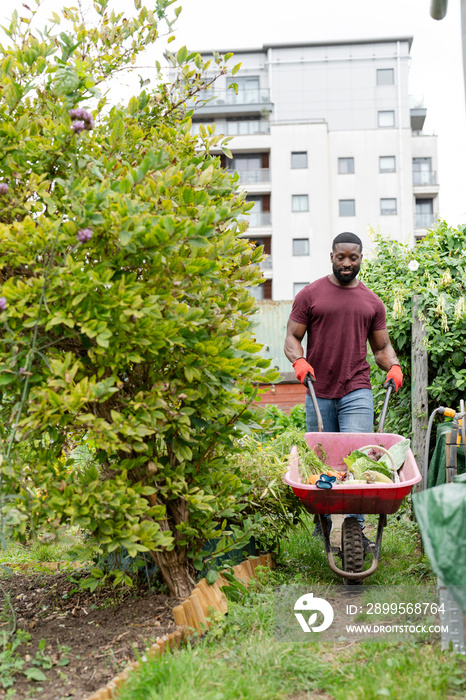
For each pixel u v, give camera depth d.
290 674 2.84
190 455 3.39
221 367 3.31
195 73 4.06
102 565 3.83
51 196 3.33
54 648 3.11
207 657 2.98
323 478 3.76
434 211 45.09
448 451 4.34
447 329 5.75
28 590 4.00
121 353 3.15
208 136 4.06
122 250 3.21
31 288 3.02
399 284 6.19
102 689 2.67
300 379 4.90
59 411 3.11
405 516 5.80
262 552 4.65
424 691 2.49
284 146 42.31
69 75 3.35
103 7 3.94
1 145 3.30
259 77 47.69
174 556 3.54
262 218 42.44
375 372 6.51
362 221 42.88
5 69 3.38
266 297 42.03
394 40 46.41
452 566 2.61
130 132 3.79
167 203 3.25
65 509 2.98
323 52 46.81
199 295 3.40
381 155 43.03
